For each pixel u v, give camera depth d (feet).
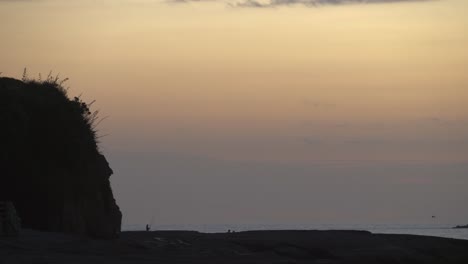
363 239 367.66
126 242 291.17
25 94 349.61
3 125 334.03
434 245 372.38
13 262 213.05
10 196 335.88
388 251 330.95
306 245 330.54
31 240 270.87
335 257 312.29
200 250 288.92
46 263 214.48
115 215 372.58
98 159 368.89
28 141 340.80
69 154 346.13
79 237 297.33
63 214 338.34
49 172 341.00
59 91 365.40
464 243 393.09
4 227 279.28
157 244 297.12
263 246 320.29
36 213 336.70
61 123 346.13
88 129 362.74
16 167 335.26
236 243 324.19
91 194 358.64
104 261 227.81
